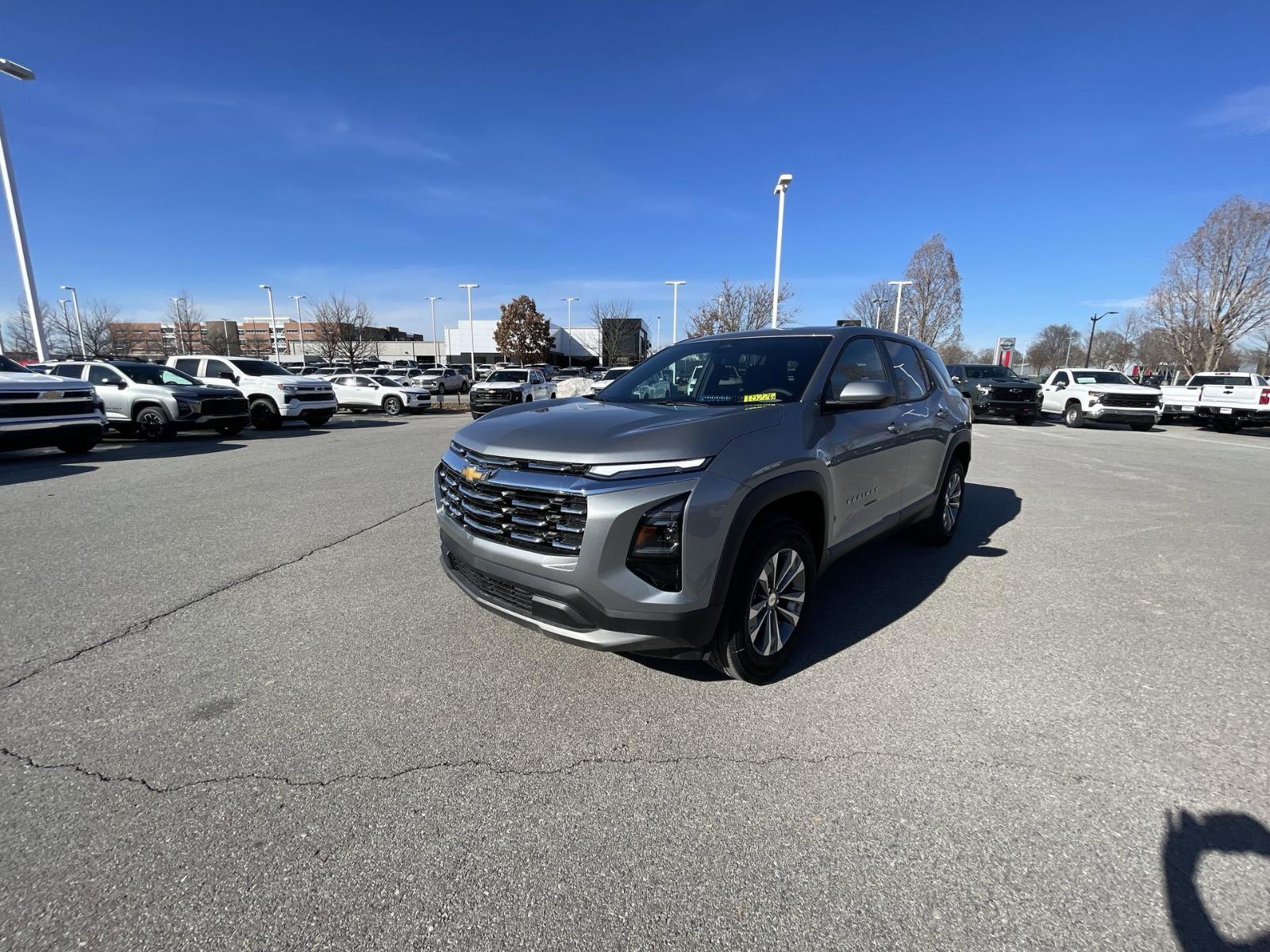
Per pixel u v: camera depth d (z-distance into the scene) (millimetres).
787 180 19141
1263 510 6684
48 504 6746
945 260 42156
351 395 24078
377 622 3678
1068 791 2248
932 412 4668
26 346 42875
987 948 1649
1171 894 1811
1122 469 9703
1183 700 2859
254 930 1694
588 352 87688
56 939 1651
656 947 1655
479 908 1771
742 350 3914
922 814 2137
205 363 16406
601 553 2445
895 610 3881
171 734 2564
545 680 3012
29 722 2643
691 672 3094
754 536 2785
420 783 2281
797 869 1906
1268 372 49938
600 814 2133
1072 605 3988
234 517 6172
